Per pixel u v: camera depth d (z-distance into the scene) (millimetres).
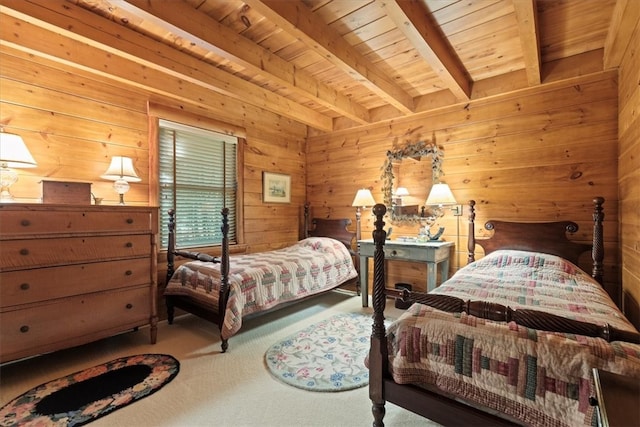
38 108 2529
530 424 1149
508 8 2104
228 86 3162
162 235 3314
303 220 4879
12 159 2121
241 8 2137
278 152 4527
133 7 1840
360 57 2721
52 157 2596
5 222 1872
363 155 4344
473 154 3418
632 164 2105
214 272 2707
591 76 2771
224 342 2441
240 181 4012
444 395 1371
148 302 2555
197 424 1624
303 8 2084
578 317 1484
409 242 3492
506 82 3145
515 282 2186
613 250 2666
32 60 2498
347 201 4512
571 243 2811
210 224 3750
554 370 1125
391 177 4051
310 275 3303
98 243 2260
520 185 3137
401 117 3945
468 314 1313
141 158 3129
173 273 3123
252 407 1766
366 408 1767
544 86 3000
